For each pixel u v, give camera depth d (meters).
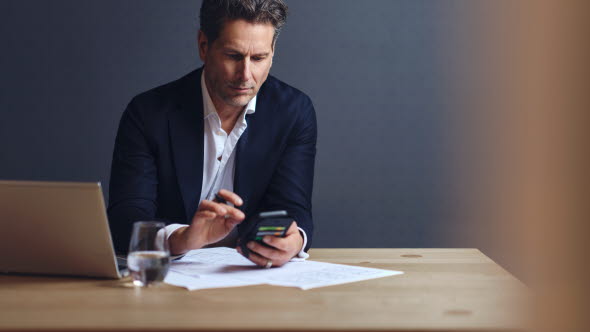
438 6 3.53
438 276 1.27
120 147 1.77
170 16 3.56
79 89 3.58
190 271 1.29
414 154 3.58
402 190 3.60
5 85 3.57
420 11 3.54
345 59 3.55
